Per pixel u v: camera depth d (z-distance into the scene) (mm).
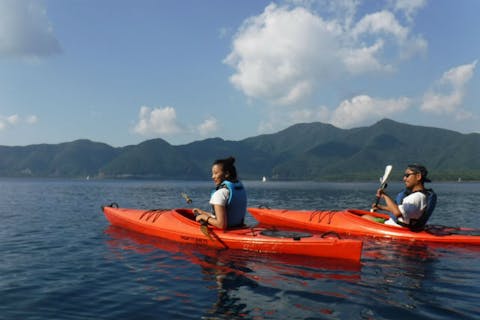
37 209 16266
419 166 7703
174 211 8367
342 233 8742
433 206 7727
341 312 3807
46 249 7230
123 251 6875
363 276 5105
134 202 21828
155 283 4863
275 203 21469
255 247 6664
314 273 5254
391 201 7707
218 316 3723
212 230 7121
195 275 5203
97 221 11617
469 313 3781
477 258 6176
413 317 3682
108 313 3867
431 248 6965
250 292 4449
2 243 7914
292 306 3971
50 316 3811
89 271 5531
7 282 5012
